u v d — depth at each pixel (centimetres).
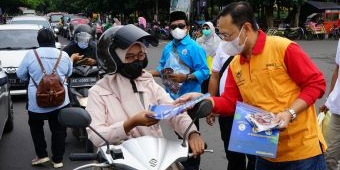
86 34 722
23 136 775
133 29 308
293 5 3388
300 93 308
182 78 489
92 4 4938
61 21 4069
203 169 585
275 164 329
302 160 318
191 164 453
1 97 655
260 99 316
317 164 322
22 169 605
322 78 306
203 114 288
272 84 312
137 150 271
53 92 573
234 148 296
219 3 3681
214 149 671
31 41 1153
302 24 3612
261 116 298
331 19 3344
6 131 799
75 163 625
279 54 309
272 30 1975
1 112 653
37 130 608
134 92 312
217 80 485
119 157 269
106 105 309
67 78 630
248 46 313
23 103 1036
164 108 286
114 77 315
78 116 279
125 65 308
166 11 4375
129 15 4644
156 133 317
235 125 299
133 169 260
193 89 502
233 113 340
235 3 313
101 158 287
